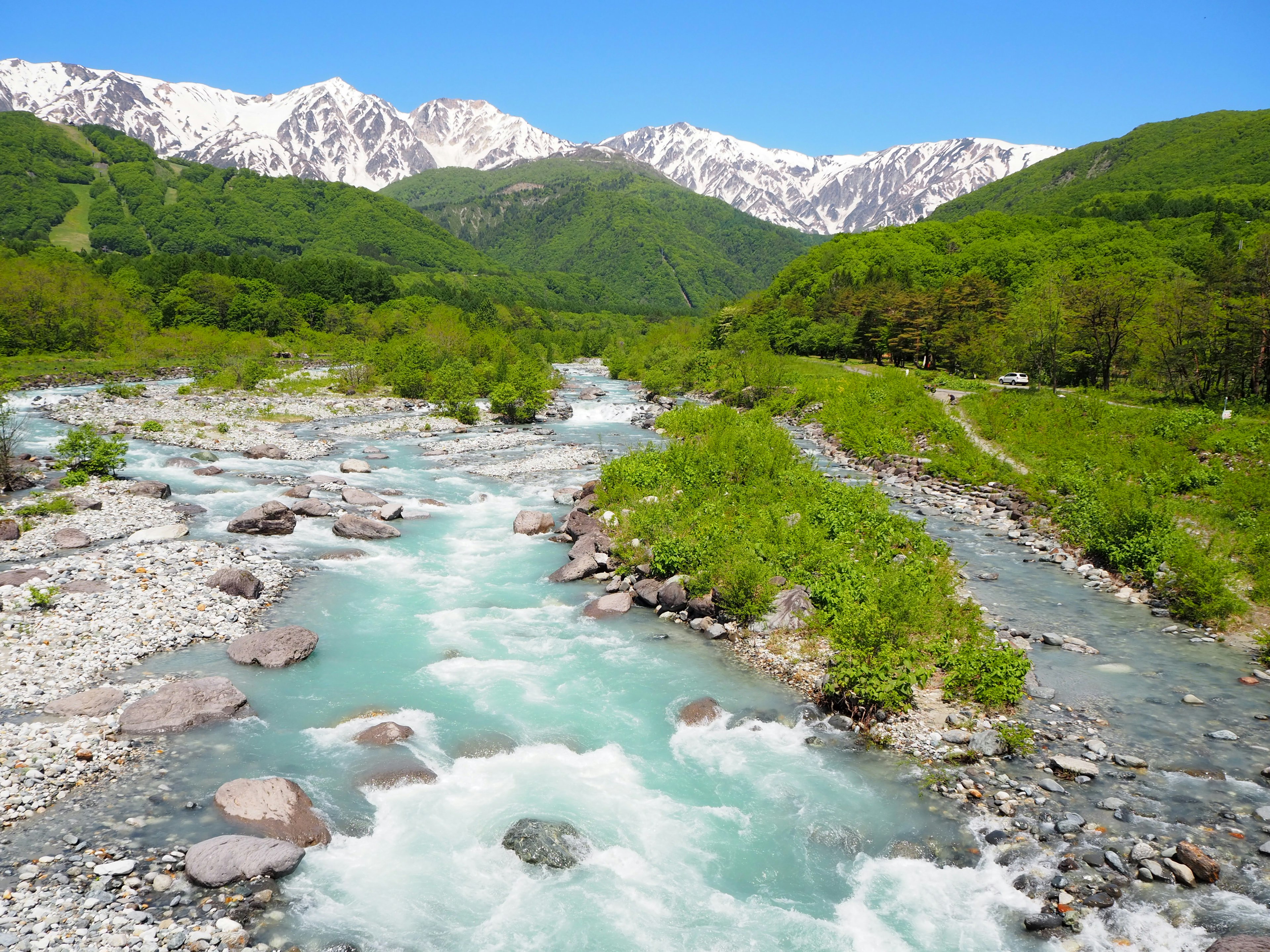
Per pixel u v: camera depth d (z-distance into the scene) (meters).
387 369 92.06
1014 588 30.19
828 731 19.72
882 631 21.33
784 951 12.75
